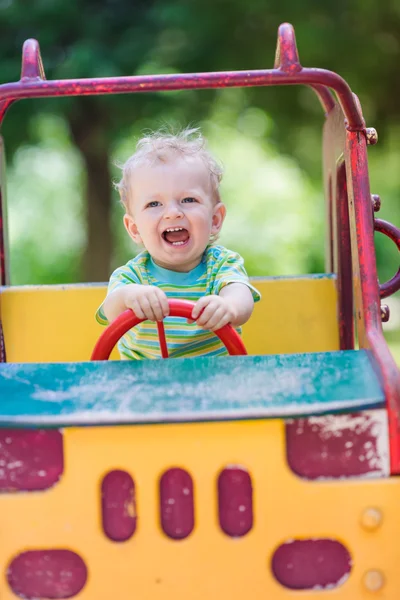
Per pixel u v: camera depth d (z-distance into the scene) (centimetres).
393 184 1288
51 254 1352
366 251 186
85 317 261
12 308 260
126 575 153
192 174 216
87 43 633
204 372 168
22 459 153
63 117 700
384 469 154
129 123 686
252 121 932
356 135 194
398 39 705
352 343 251
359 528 154
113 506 154
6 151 687
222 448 153
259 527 153
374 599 155
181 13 651
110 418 151
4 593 154
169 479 154
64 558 155
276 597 154
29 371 173
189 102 691
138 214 219
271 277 262
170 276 224
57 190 1458
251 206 1390
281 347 260
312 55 679
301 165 923
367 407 153
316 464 154
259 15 668
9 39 656
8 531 154
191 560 153
